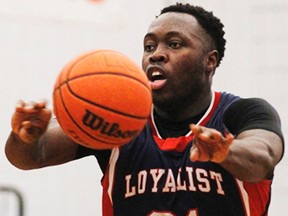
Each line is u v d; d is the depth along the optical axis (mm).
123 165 3746
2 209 8586
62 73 3258
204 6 9570
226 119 3801
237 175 3250
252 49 9461
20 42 9383
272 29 9516
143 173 3709
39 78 9320
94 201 8930
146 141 3781
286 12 9523
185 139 3746
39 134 3205
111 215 3770
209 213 3648
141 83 3217
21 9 9484
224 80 9383
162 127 3871
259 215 3793
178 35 3803
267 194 3809
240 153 3236
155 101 3797
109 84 3143
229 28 9523
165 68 3764
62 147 3719
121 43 9562
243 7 9578
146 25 9609
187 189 3652
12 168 8828
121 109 3127
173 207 3650
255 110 3703
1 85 9195
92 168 8992
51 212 8844
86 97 3127
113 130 3145
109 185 3758
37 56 9375
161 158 3715
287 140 9016
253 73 9414
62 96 3189
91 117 3123
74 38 9508
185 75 3797
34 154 3559
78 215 8891
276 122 3645
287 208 8781
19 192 8648
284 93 9320
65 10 9562
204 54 3889
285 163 8883
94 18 9594
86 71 3189
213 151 3000
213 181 3648
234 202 3672
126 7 9594
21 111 3150
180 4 3996
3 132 8961
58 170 8922
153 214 3656
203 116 3871
